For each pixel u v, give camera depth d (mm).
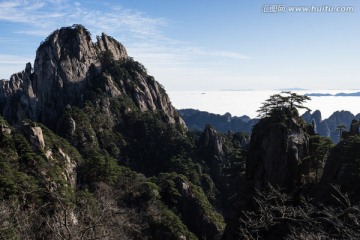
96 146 110000
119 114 131500
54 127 126750
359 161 38219
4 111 142375
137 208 68500
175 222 67000
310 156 50125
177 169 109000
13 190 39062
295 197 46906
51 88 135750
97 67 148125
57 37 143000
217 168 117688
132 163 116875
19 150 62719
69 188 55594
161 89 166625
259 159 53500
